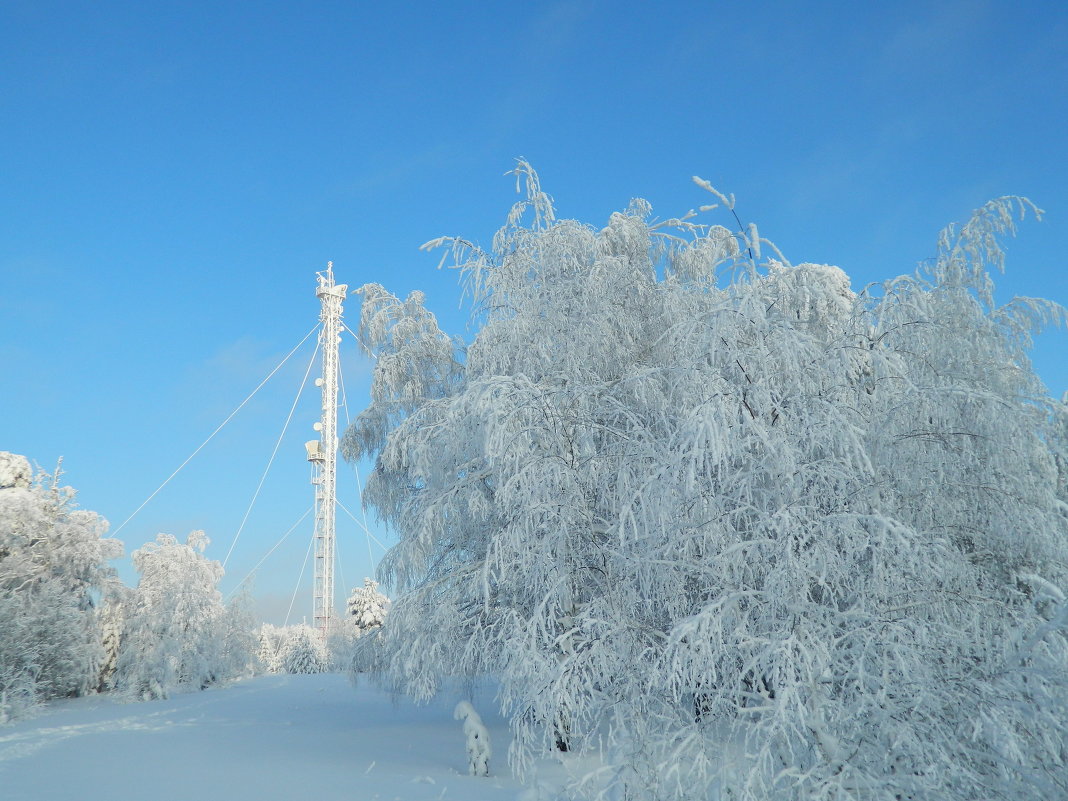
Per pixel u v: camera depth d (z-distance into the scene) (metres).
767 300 8.98
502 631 9.95
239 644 31.27
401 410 15.91
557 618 9.20
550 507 8.75
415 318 16.56
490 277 12.95
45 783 9.66
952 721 6.13
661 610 8.03
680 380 7.99
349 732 15.07
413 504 13.40
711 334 7.77
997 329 9.52
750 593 6.65
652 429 10.00
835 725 6.23
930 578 6.97
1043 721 5.63
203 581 30.44
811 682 6.13
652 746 6.65
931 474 8.05
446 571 13.59
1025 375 9.38
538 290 12.31
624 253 13.08
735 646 6.65
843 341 8.34
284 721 17.19
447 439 11.88
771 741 6.16
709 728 6.69
